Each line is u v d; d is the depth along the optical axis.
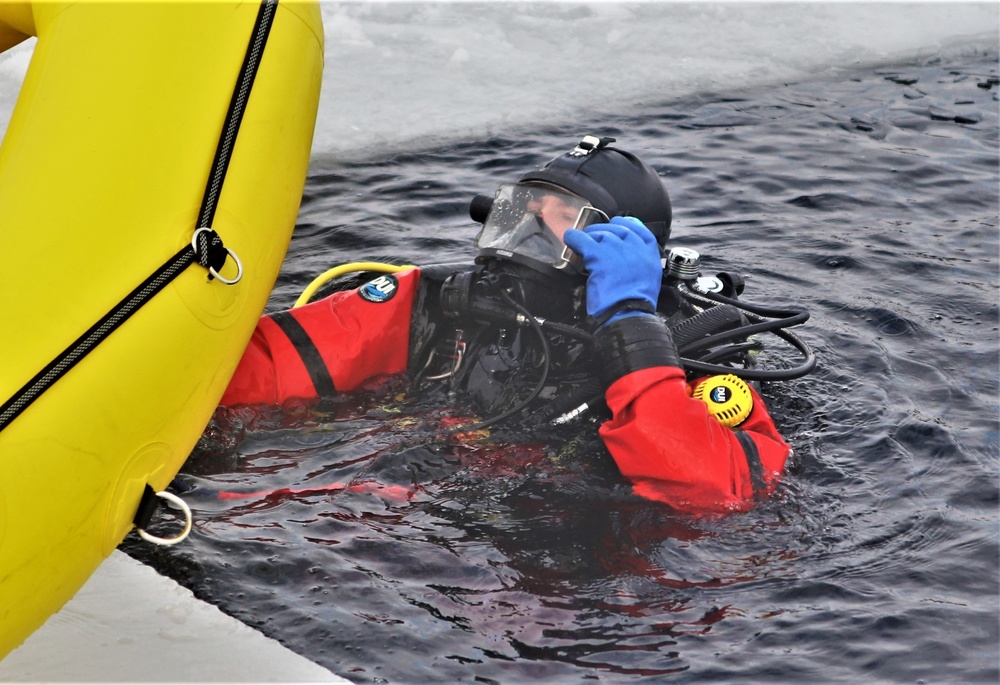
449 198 7.79
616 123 9.77
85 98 3.11
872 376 5.03
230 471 3.85
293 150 3.57
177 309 3.00
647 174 4.39
